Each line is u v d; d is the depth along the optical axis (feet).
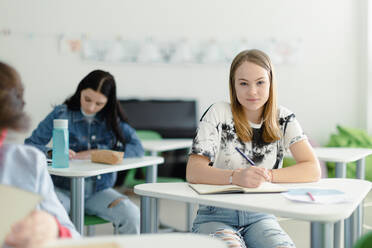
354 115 16.71
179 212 11.89
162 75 15.89
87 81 7.24
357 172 8.48
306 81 16.48
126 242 2.72
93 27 15.30
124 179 12.62
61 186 7.02
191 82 16.03
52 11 14.98
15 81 2.91
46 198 3.25
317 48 16.47
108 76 7.32
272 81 5.40
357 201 4.13
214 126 5.39
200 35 15.96
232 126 5.48
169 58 15.80
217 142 5.41
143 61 15.62
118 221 6.67
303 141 5.45
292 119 5.58
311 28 16.40
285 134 5.56
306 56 16.43
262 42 16.17
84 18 15.23
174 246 2.66
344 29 16.51
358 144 14.57
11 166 3.04
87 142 7.54
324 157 7.64
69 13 15.11
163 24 15.75
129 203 6.92
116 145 7.55
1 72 2.88
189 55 15.89
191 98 16.03
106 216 6.72
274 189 4.51
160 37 15.75
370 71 16.17
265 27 16.20
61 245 2.56
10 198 2.62
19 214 2.61
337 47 16.53
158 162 7.20
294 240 8.85
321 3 16.38
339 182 5.11
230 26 16.06
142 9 15.60
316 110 16.58
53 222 2.74
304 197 4.17
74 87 15.26
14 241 2.55
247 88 5.22
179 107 15.46
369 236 2.69
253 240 5.01
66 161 6.06
